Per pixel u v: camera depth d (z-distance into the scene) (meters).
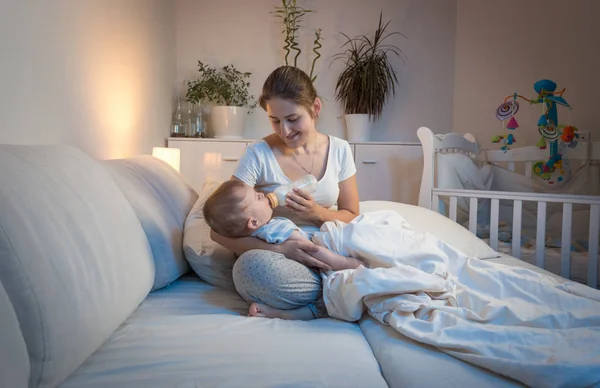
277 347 0.85
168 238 1.31
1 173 0.71
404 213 1.89
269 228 1.23
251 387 0.69
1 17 1.23
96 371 0.74
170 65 3.06
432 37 3.20
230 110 3.00
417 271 1.04
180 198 1.60
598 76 2.26
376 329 0.98
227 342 0.87
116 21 2.09
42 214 0.73
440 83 3.22
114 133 2.09
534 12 2.61
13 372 0.55
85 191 0.93
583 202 1.83
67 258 0.73
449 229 1.82
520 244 2.08
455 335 0.84
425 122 3.24
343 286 1.04
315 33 3.22
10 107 1.27
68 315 0.68
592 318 0.88
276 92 1.28
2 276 0.61
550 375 0.68
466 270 1.15
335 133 3.27
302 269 1.12
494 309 0.93
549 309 0.97
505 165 2.62
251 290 1.09
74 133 1.68
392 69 3.18
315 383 0.71
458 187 2.39
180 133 3.07
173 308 1.13
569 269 1.87
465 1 3.11
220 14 3.22
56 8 1.53
